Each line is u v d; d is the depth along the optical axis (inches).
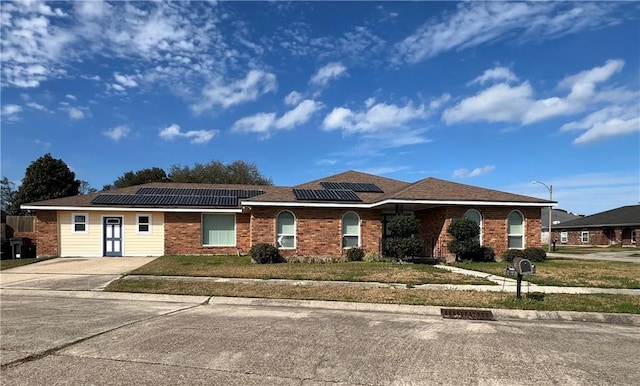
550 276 525.0
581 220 1973.4
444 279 490.3
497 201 730.8
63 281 511.2
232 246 888.3
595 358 221.8
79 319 317.4
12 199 1776.6
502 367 205.9
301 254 746.2
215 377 190.9
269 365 207.6
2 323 302.8
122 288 457.1
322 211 757.9
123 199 869.2
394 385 183.5
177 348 235.9
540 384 184.5
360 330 281.3
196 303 396.8
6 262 715.4
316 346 241.3
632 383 185.8
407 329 285.0
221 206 868.6
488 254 708.7
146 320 313.0
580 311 339.6
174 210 852.6
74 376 191.0
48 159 1582.2
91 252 841.5
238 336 263.7
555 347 242.7
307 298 396.5
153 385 181.0
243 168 2105.1
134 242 857.5
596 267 632.4
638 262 770.2
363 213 772.6
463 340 256.4
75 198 874.1
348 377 192.1
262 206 743.1
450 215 722.2
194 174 2027.6
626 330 293.4
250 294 416.5
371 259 721.6
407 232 697.6
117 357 219.5
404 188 804.6
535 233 756.0
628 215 1733.5
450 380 189.0
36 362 210.8
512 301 366.0
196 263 662.5
